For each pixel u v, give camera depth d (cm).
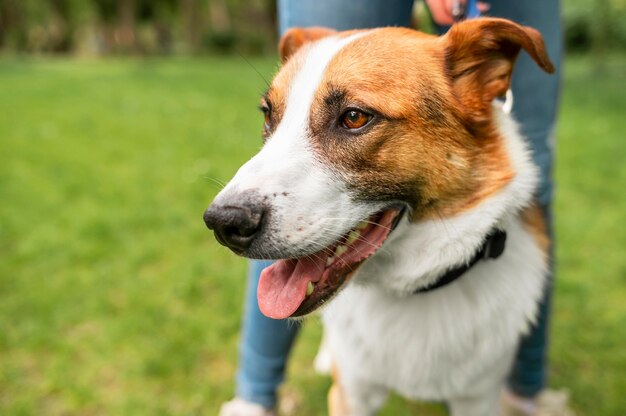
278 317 44
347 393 54
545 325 60
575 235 101
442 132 46
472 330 49
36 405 66
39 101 247
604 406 66
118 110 229
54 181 131
